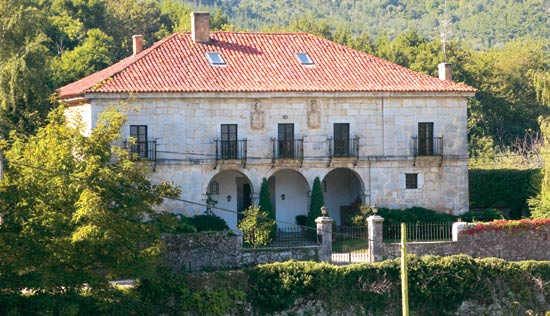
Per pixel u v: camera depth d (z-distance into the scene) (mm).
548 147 95688
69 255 67250
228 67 94062
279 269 76312
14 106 93875
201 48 95812
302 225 94688
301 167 93250
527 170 99875
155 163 89250
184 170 90250
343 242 88250
